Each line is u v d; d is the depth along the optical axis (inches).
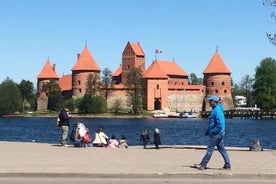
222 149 696.4
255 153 959.6
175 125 4894.2
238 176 642.8
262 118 6343.5
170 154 916.6
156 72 7322.8
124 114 6939.0
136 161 788.0
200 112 7086.6
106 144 1209.4
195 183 594.6
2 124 4972.9
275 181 615.5
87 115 6998.0
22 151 943.7
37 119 6451.8
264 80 6063.0
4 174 637.9
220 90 7440.9
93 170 666.8
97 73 7770.7
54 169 675.4
